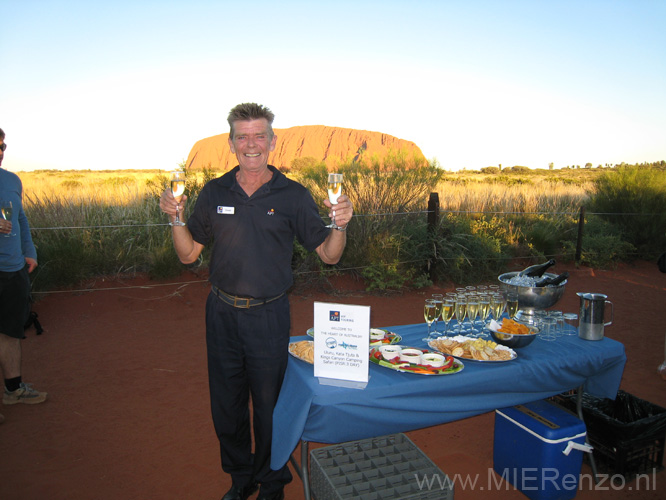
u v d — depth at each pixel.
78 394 4.05
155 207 8.45
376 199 9.25
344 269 8.08
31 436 3.36
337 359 2.23
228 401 2.47
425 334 3.00
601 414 2.99
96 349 5.08
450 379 2.25
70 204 8.41
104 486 2.81
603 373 2.87
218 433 2.55
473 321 2.96
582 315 2.92
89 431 3.45
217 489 2.81
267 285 2.31
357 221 8.49
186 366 4.67
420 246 8.29
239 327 2.33
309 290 7.66
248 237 2.28
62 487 2.79
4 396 3.83
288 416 2.20
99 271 7.21
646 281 9.16
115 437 3.38
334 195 2.18
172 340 5.38
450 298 2.97
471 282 8.34
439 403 2.26
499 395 2.46
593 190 13.80
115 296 6.65
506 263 9.54
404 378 2.25
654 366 4.90
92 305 6.38
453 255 8.28
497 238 9.98
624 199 11.93
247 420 2.62
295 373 2.34
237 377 2.45
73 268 6.72
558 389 2.64
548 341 2.85
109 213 8.33
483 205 11.95
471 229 9.52
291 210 2.33
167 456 3.15
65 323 5.84
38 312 6.07
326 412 2.07
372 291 7.75
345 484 2.37
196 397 4.02
